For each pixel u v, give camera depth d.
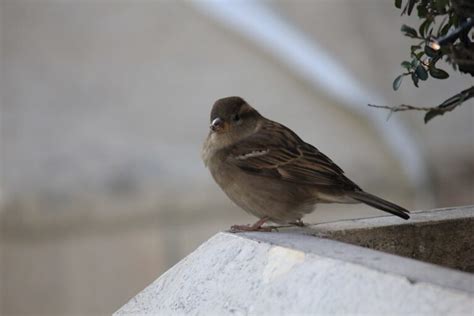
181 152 14.38
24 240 13.37
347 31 16.78
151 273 13.57
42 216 13.30
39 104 15.40
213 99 15.93
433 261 5.97
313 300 4.56
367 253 4.81
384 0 17.20
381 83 15.98
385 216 6.36
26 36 16.75
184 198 13.62
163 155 14.28
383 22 16.92
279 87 16.14
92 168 13.93
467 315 3.85
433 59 4.89
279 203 7.20
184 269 5.70
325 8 17.20
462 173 14.86
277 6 16.86
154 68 16.39
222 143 7.41
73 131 14.78
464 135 15.30
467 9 4.60
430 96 15.66
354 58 16.34
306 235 5.60
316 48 16.56
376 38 16.70
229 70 16.42
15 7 17.08
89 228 13.52
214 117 7.46
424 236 5.96
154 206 13.57
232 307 4.99
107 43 16.88
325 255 4.81
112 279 13.53
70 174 13.84
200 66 16.55
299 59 16.23
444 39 4.70
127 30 17.06
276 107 15.81
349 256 4.75
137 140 14.82
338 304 4.41
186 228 13.66
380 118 15.21
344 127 15.38
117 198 13.58
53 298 13.41
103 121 15.15
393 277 4.29
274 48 16.47
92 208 13.45
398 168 14.71
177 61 16.56
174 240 13.62
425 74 4.92
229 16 16.78
